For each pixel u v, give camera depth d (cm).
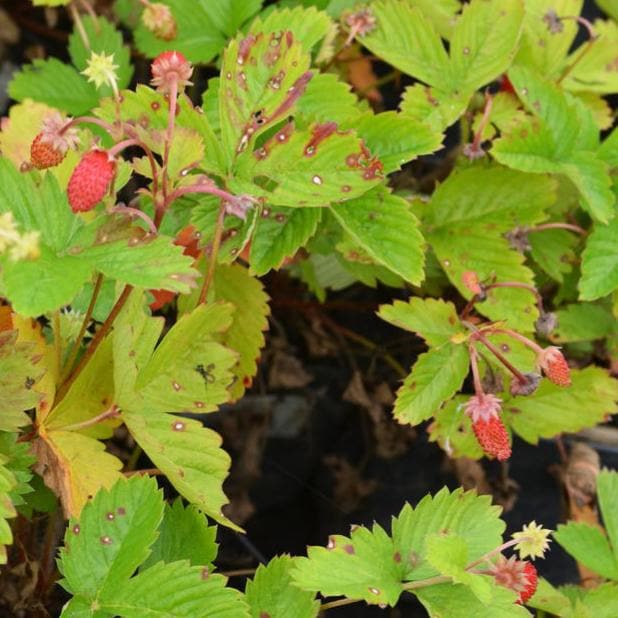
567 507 80
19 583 70
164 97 66
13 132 71
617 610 69
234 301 72
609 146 74
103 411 66
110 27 78
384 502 79
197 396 65
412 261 68
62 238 61
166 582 62
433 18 78
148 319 65
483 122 74
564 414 74
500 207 74
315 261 78
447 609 63
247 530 79
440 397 70
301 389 81
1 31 85
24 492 64
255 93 66
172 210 71
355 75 84
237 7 76
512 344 71
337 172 66
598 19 85
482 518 65
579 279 76
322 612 77
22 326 65
